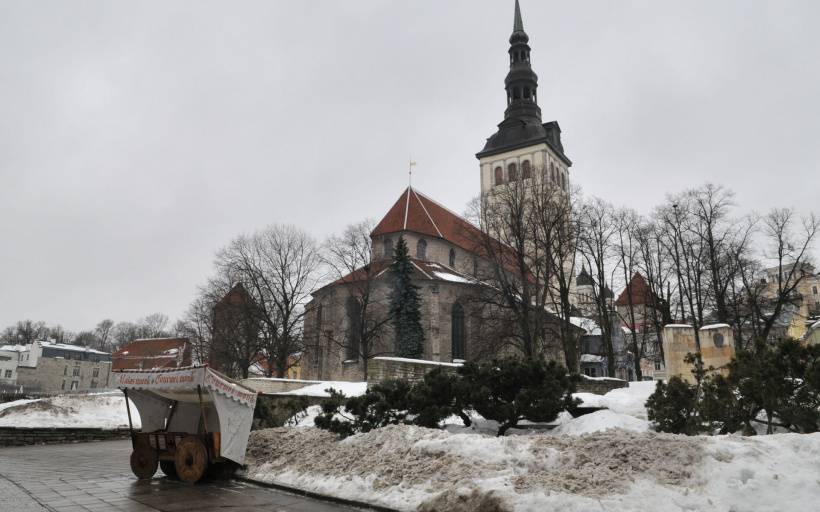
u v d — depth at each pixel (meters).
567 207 42.06
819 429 10.72
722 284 40.97
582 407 17.80
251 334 51.00
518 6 75.69
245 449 12.40
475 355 42.00
